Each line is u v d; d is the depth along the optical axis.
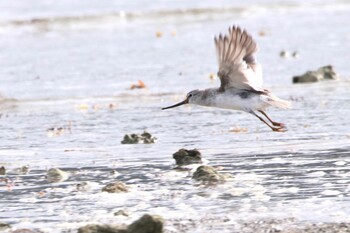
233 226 11.34
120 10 38.91
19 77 25.27
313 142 16.33
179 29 35.53
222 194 12.94
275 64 26.80
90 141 17.20
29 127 18.80
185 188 13.36
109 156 15.79
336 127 17.66
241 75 13.65
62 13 37.78
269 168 14.44
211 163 14.93
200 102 14.24
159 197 12.88
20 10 38.41
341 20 37.16
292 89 22.45
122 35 34.00
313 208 12.06
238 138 17.00
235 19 38.47
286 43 31.22
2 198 13.05
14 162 15.48
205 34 34.00
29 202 12.80
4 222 11.75
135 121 19.17
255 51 13.94
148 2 41.12
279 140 16.66
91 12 38.03
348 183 13.34
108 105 21.17
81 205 12.59
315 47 30.03
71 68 26.75
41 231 11.38
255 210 12.05
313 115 18.98
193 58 28.28
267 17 38.81
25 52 29.97
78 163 15.31
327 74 23.95
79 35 34.03
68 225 11.61
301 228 11.18
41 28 35.19
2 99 22.00
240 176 13.95
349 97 21.06
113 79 24.81
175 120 19.17
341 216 11.66
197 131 17.88
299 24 36.38
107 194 13.14
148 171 14.57
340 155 15.20
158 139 17.19
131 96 22.30
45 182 14.03
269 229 11.17
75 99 22.05
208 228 11.28
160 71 25.94
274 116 19.03
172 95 22.20
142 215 11.91
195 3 41.31
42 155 16.05
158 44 31.59
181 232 11.12
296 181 13.54
